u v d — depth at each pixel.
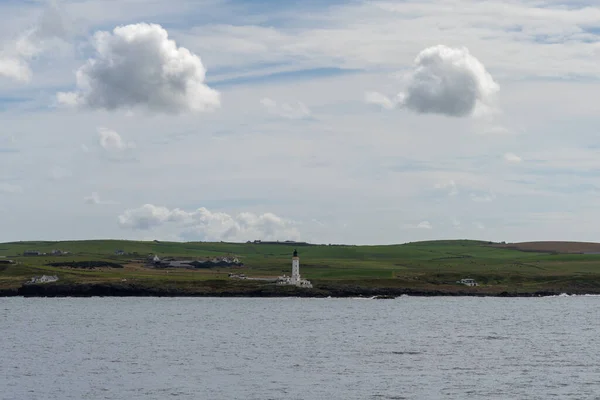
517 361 115.88
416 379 99.44
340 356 121.62
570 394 89.88
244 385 95.06
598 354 124.56
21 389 92.50
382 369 107.69
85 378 99.81
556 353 125.88
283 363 113.56
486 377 101.00
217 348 132.62
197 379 99.12
